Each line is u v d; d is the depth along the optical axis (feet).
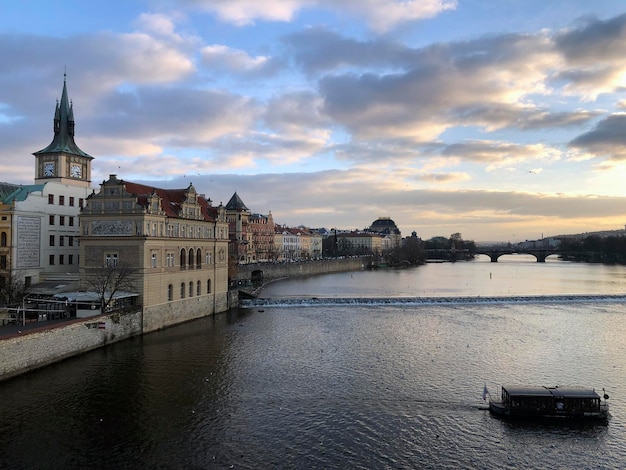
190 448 154.81
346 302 457.68
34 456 147.33
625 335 320.91
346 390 207.72
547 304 468.34
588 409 178.70
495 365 246.27
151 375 222.48
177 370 230.89
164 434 163.84
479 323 362.12
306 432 167.43
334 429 169.99
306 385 213.46
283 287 630.33
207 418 177.06
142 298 299.99
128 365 236.63
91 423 170.50
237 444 158.20
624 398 200.85
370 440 162.40
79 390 200.44
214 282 391.86
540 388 189.06
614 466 147.64
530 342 298.15
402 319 376.68
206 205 416.05
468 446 158.92
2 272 329.52
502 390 191.62
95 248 308.19
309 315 391.86
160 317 318.65
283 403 192.54
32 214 351.87
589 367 244.22
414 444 159.94
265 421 175.83
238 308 424.46
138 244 298.97
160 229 318.45
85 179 415.64
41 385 204.23
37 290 322.55
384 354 265.95
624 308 442.91
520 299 480.23
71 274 354.74
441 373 232.12
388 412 184.65
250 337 303.27
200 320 361.51
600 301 488.02
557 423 175.94
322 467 145.07
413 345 287.48
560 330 336.90
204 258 378.32
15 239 338.34
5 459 145.28
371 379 222.28
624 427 172.86
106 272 295.89
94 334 259.39
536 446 159.02
